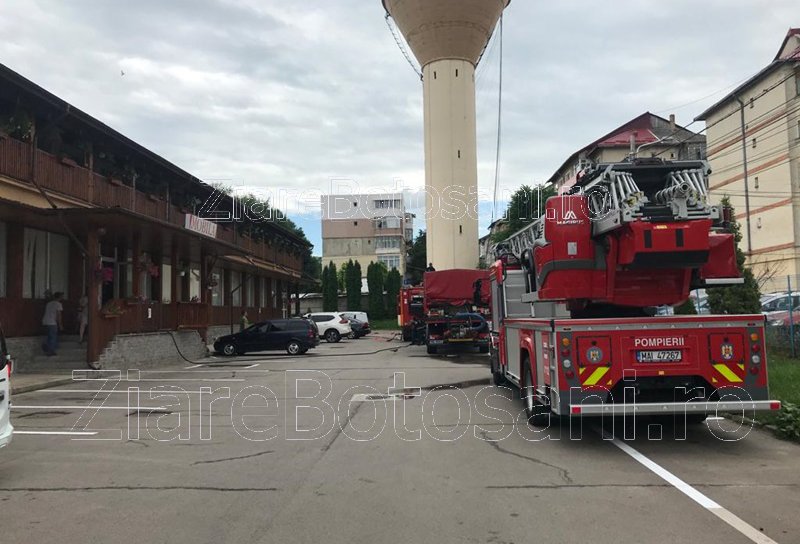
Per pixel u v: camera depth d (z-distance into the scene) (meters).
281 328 27.00
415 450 8.20
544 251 9.47
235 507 5.86
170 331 23.30
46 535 5.18
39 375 16.89
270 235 42.25
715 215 8.24
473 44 44.19
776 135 40.22
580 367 8.09
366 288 76.69
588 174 9.34
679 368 8.05
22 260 18.73
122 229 19.75
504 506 5.81
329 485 6.57
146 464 7.59
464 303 25.66
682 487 6.37
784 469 7.06
